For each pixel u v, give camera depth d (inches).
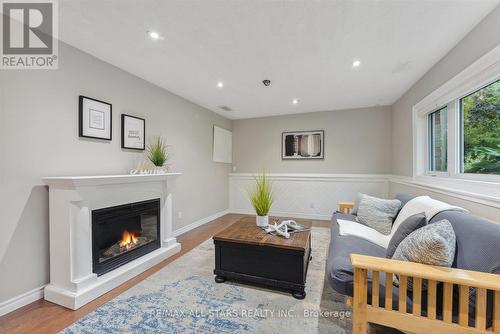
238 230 91.4
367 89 130.1
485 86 71.2
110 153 97.0
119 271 83.0
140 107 112.7
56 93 77.7
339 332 57.4
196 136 159.5
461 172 84.5
